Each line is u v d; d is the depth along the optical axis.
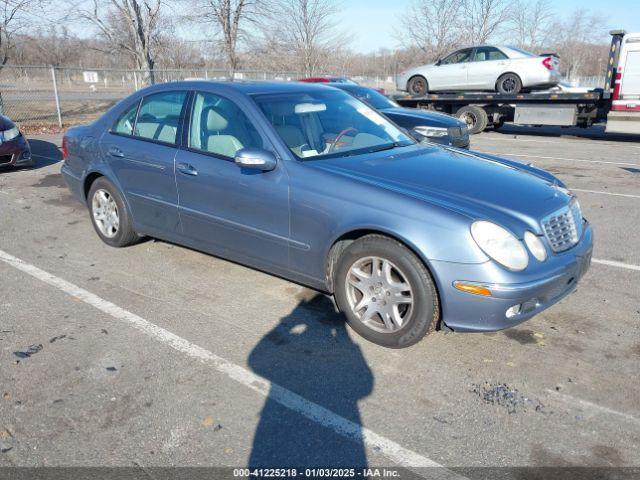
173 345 3.53
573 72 45.88
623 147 13.30
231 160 4.08
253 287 4.41
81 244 5.48
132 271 4.75
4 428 2.74
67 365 3.29
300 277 3.89
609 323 3.85
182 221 4.52
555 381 3.16
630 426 2.78
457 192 3.42
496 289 3.05
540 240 3.25
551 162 10.76
